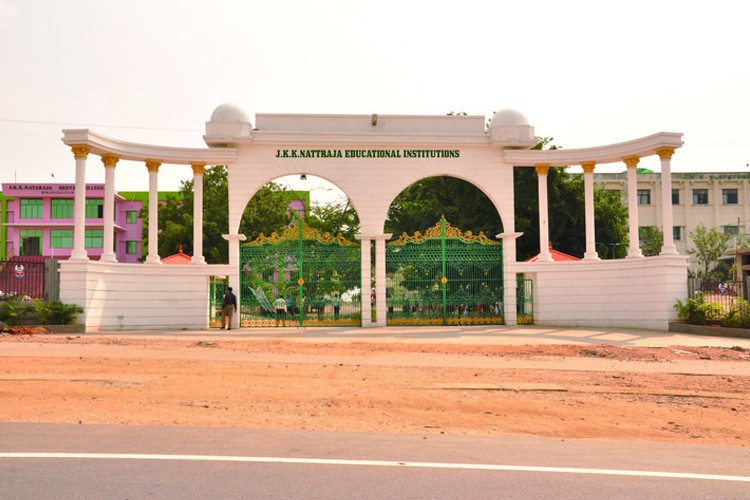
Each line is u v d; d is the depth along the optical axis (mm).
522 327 25031
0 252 58375
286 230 25703
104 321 23484
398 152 26062
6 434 7473
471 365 14719
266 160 25719
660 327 23922
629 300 24984
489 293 26016
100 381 11688
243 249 25531
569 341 20016
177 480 5590
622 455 7172
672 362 15844
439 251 26016
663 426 9344
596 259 26219
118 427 8008
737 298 23328
